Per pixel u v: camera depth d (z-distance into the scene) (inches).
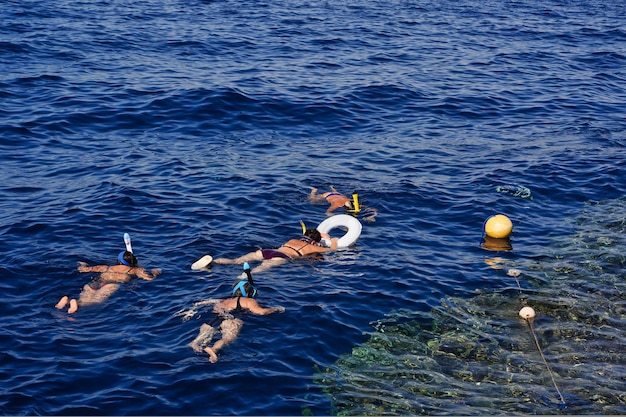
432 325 396.2
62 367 337.1
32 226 480.1
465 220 528.7
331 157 636.7
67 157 609.9
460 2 1477.6
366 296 416.8
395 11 1333.7
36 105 717.9
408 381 348.2
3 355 343.6
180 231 484.1
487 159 647.8
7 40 927.0
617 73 963.3
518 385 352.2
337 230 518.0
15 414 305.4
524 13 1376.7
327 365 353.4
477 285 440.8
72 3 1205.1
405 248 482.0
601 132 727.7
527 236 510.0
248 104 753.6
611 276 459.8
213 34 1050.1
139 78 819.4
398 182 586.9
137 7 1219.9
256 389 330.3
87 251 449.4
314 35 1085.1
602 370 367.6
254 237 482.0
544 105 813.9
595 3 1535.4
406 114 764.0
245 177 581.6
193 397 322.3
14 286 404.8
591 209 556.7
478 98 825.5
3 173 569.9
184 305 391.9
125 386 326.6
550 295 434.3
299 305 399.2
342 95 802.2
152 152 629.0
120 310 386.3
